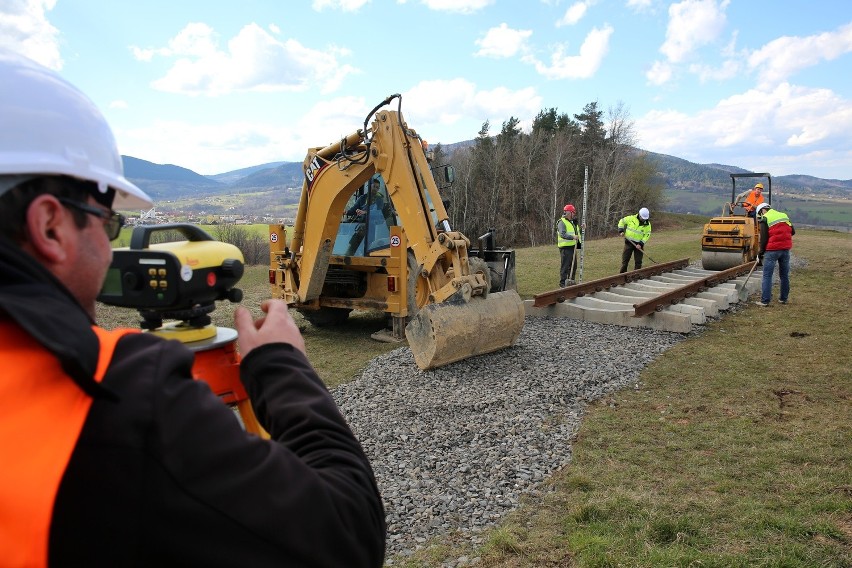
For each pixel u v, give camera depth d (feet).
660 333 29.63
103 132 3.55
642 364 24.40
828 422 17.98
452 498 13.75
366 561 3.50
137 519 2.75
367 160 27.61
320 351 28.66
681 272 49.01
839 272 48.78
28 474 2.56
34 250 3.11
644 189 199.62
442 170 31.96
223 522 2.89
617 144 200.34
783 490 13.71
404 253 29.30
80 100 3.47
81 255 3.32
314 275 30.45
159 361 3.12
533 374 22.54
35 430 2.63
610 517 12.55
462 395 20.40
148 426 2.83
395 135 26.96
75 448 2.68
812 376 22.65
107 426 2.75
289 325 4.39
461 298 23.98
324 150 30.42
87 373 2.70
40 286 2.90
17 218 3.03
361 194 31.76
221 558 2.89
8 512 2.52
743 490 13.75
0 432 2.57
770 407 19.45
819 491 13.53
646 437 17.12
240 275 5.27
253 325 4.34
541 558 11.14
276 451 3.29
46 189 3.11
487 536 12.12
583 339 28.30
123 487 2.73
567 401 20.11
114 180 3.49
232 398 5.43
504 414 18.72
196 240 5.25
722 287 39.40
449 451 16.28
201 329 5.17
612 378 22.47
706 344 27.73
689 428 17.76
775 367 23.91
